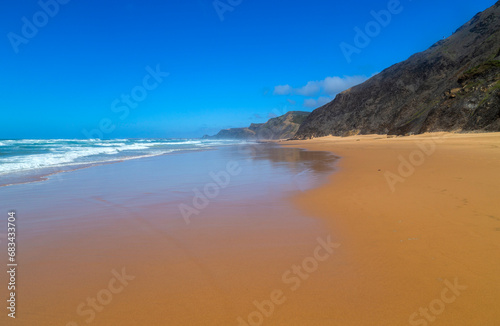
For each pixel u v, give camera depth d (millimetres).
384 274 3143
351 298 2717
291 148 37281
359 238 4234
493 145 18688
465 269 3158
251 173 12164
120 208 6547
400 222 4832
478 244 3768
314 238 4336
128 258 3764
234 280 3121
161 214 5977
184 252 3930
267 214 5770
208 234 4652
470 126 35625
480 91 38281
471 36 68688
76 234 4770
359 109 83812
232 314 2529
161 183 9984
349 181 9070
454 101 41781
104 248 4129
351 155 20047
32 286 3059
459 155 14039
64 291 2953
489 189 6559
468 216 4871
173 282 3107
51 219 5699
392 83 80250
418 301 2631
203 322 2434
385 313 2480
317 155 22047
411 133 47531
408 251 3684
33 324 2424
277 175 11383
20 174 12555
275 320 2432
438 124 41562
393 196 6660
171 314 2551
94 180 10781
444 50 71625
